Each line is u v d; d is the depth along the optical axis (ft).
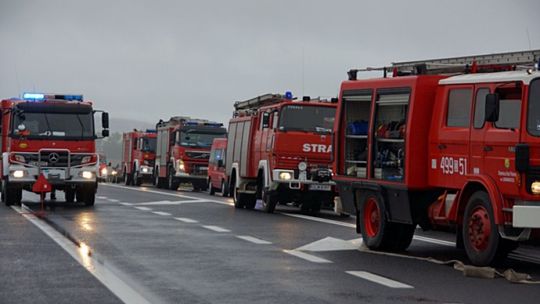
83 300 35.35
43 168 99.81
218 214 88.74
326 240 61.41
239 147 108.27
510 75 46.75
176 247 55.11
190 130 183.73
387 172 55.93
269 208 95.86
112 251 52.37
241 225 74.28
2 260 47.62
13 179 99.25
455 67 54.08
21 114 99.81
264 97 105.09
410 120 53.42
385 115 57.21
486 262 46.93
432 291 38.65
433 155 52.65
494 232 46.26
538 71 45.85
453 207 50.21
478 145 48.44
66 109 101.24
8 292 37.17
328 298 36.32
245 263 47.50
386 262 49.44
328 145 94.99
